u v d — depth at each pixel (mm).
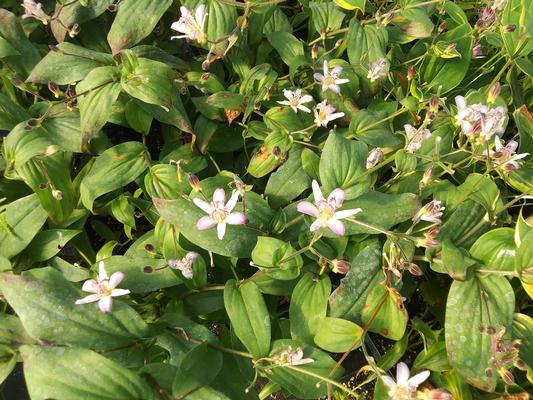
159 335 346
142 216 472
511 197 474
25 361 290
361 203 380
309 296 367
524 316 381
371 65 452
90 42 488
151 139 514
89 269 405
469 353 346
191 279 376
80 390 288
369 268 378
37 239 404
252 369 352
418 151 432
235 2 436
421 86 494
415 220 354
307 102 457
